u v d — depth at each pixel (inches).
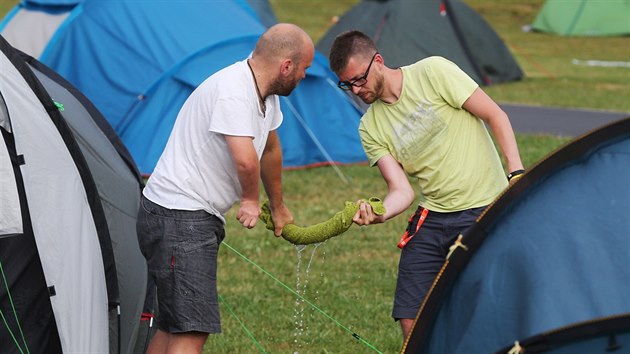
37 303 425.4
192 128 401.7
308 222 779.4
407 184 429.1
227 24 980.6
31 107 414.0
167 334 421.1
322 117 1010.7
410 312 430.3
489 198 424.2
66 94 516.7
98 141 505.7
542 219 339.6
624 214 331.3
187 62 944.3
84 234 421.1
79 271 417.4
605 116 1405.0
